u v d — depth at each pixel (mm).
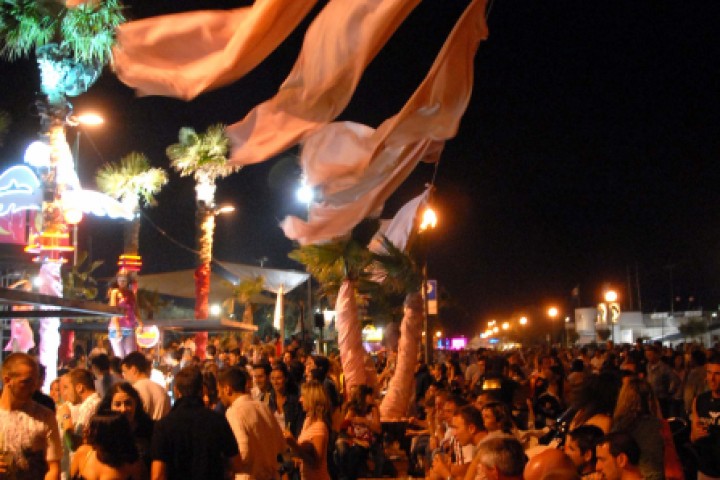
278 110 5379
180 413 6250
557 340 90875
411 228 16047
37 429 5965
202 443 6172
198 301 28531
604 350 26766
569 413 8125
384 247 16453
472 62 5742
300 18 4992
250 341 31078
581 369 15461
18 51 19234
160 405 8078
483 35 5711
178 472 6137
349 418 10773
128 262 23719
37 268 21141
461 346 88062
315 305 38438
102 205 19797
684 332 73438
